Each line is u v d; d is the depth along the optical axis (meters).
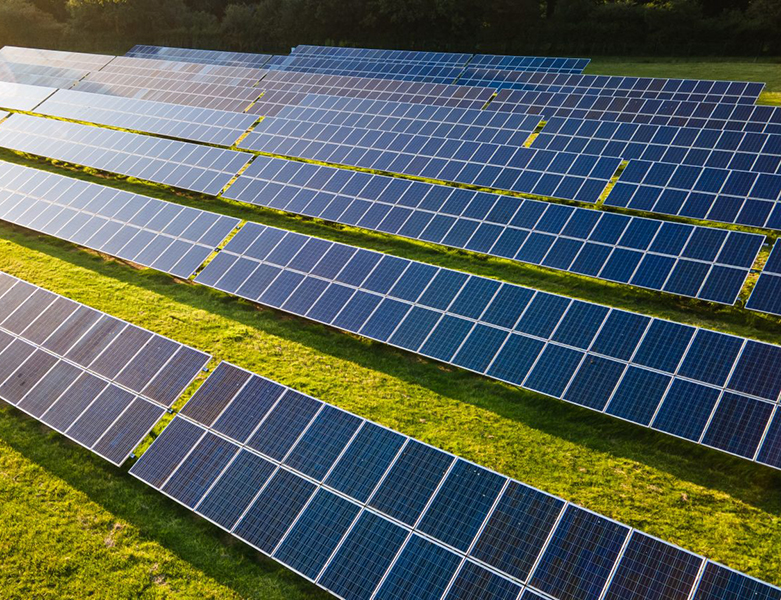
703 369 15.23
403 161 30.72
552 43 68.19
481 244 23.08
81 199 29.25
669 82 42.62
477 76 50.53
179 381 17.09
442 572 12.05
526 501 12.62
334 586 12.38
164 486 14.89
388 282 20.23
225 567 13.81
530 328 17.55
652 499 14.49
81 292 24.30
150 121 41.22
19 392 18.27
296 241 22.92
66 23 86.06
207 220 25.36
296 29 77.06
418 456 13.87
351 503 13.45
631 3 65.38
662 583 11.04
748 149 28.28
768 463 13.40
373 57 60.06
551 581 11.51
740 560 12.95
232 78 52.38
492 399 17.72
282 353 20.27
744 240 19.62
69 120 44.53
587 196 25.58
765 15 57.41
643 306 20.75
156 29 82.69
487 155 29.62
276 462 14.55
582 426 16.56
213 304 23.00
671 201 24.02
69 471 16.47
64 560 14.12
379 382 18.70
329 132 35.06
